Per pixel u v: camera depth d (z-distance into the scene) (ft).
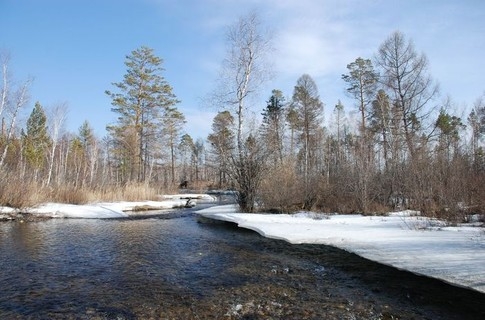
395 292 19.86
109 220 54.34
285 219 43.78
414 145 67.41
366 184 51.11
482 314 16.74
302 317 16.72
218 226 46.50
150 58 121.29
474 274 18.97
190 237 38.09
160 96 124.47
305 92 114.32
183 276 23.39
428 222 36.14
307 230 35.32
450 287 18.90
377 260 23.30
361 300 18.81
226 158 56.08
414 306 17.84
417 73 82.28
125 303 18.49
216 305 18.26
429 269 20.48
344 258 26.61
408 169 53.06
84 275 23.49
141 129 121.39
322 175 60.44
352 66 103.60
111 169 136.26
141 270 24.77
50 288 20.79
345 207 52.39
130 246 33.04
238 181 54.70
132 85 120.88
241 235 38.86
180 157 241.35
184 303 18.54
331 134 123.65
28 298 19.08
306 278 22.77
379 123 91.61
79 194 70.79
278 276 23.30
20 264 25.95
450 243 25.70
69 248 31.78
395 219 40.65
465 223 35.40
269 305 18.26
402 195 54.39
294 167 58.85
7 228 43.11
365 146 55.47
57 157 125.29
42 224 47.67
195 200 104.94
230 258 28.22
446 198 40.42
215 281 22.31
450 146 54.39
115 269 24.97
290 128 118.01
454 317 16.46
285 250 30.17
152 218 57.77
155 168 147.13
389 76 84.89
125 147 123.13
